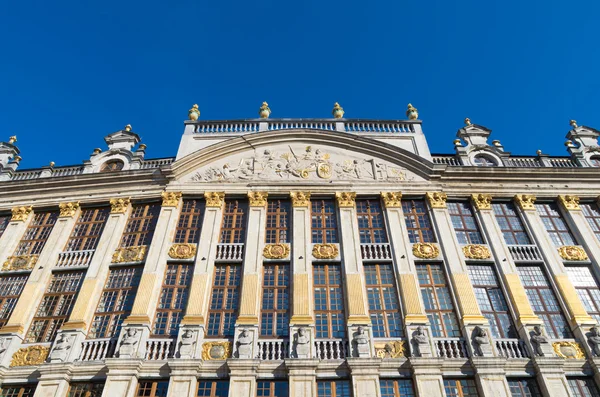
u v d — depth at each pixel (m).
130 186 23.72
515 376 16.81
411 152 24.00
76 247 21.84
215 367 16.69
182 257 20.45
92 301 19.23
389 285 19.70
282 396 16.25
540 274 20.58
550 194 23.50
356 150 24.66
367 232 21.73
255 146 24.75
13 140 27.50
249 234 21.17
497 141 26.41
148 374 16.61
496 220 22.45
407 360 16.88
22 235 22.70
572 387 16.86
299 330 17.48
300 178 23.55
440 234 21.38
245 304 18.50
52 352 17.53
